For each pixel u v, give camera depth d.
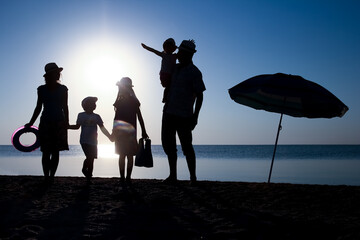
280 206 4.31
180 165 41.94
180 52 5.65
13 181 6.00
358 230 3.23
